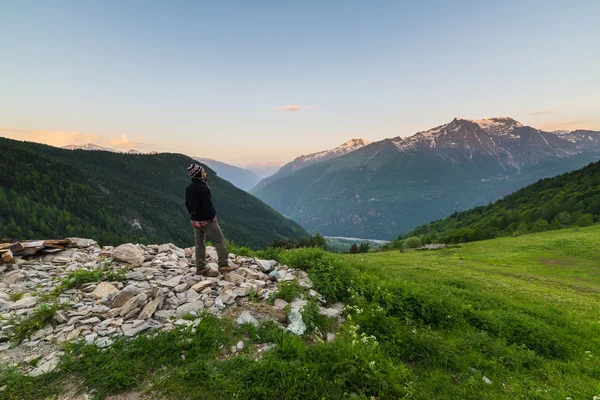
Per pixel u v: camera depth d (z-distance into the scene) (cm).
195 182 760
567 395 518
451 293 1214
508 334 791
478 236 8100
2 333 464
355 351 501
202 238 799
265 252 1176
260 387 401
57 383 383
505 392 505
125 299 590
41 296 594
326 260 1004
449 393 477
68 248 948
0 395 354
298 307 666
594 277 3162
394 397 438
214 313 596
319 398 410
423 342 605
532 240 5738
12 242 869
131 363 423
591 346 853
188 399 381
